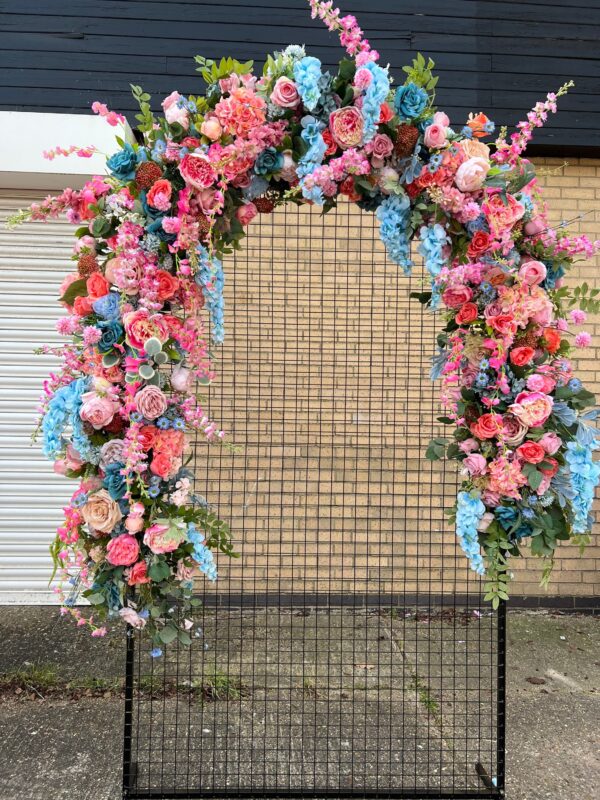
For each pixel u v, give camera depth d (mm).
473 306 1756
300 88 1591
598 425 3584
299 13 3395
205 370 1763
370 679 2914
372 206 1853
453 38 3492
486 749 2416
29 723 2521
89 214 1763
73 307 1716
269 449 3537
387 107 1661
